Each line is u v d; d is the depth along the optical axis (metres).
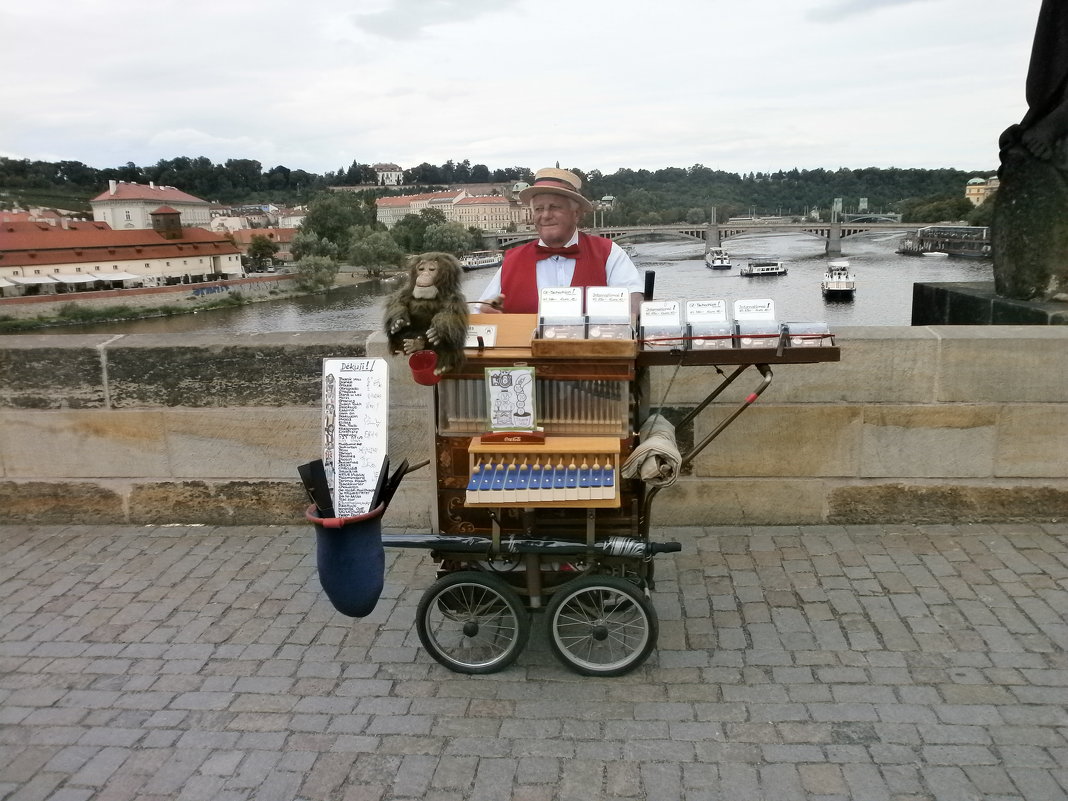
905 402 4.28
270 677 3.24
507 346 2.97
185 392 4.63
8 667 3.34
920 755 2.66
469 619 3.23
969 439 4.30
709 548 4.23
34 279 80.38
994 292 5.96
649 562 3.39
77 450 4.77
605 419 2.99
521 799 2.53
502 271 3.83
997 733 2.74
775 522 4.49
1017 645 3.26
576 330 2.93
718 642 3.37
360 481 3.01
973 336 4.19
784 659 3.23
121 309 71.00
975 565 3.94
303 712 3.00
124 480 4.79
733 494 4.47
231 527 4.75
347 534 2.91
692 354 2.92
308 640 3.50
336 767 2.70
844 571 3.93
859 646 3.30
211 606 3.81
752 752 2.70
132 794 2.60
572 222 3.68
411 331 2.88
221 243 97.25
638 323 3.12
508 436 2.97
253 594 3.92
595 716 2.92
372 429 3.05
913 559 4.03
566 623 3.21
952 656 3.21
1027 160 5.44
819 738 2.76
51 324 64.62
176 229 96.31
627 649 3.25
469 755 2.74
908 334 4.25
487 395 2.95
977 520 4.40
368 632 3.55
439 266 2.81
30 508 4.86
